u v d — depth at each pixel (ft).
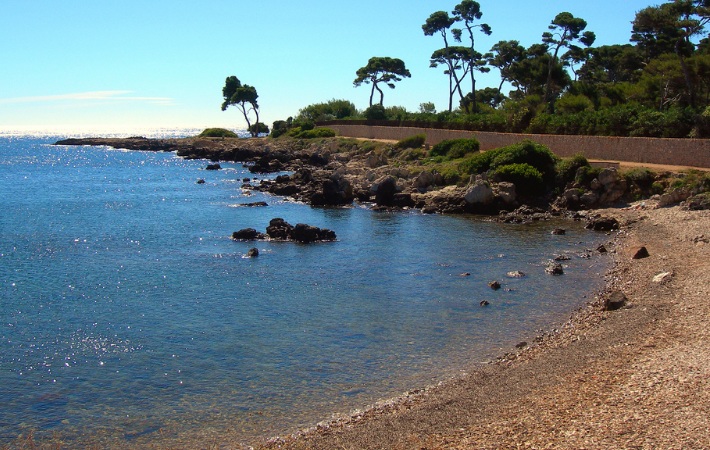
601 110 273.95
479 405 68.95
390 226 188.34
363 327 99.40
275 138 524.93
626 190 204.54
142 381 80.84
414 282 124.98
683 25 256.73
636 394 66.33
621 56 414.00
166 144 609.01
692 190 185.47
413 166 287.89
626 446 54.75
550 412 64.44
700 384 66.69
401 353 88.43
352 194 243.81
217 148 504.43
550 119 288.10
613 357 79.30
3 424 70.13
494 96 516.32
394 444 61.26
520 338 92.63
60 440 66.69
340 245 160.97
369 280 127.03
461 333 95.81
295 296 116.67
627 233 165.89
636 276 120.37
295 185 268.00
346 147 390.63
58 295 118.62
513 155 230.68
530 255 146.10
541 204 214.90
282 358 87.61
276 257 148.25
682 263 124.88
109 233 180.04
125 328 100.37
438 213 213.05
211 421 70.13
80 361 87.40
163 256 150.51
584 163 219.41
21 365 85.97
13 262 145.07
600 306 104.12
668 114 237.04
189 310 109.09
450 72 454.40
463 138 305.12
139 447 65.05
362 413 70.23
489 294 115.65
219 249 157.79
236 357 88.17
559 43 361.30
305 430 66.85
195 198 255.91
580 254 145.48
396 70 515.09
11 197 263.90
